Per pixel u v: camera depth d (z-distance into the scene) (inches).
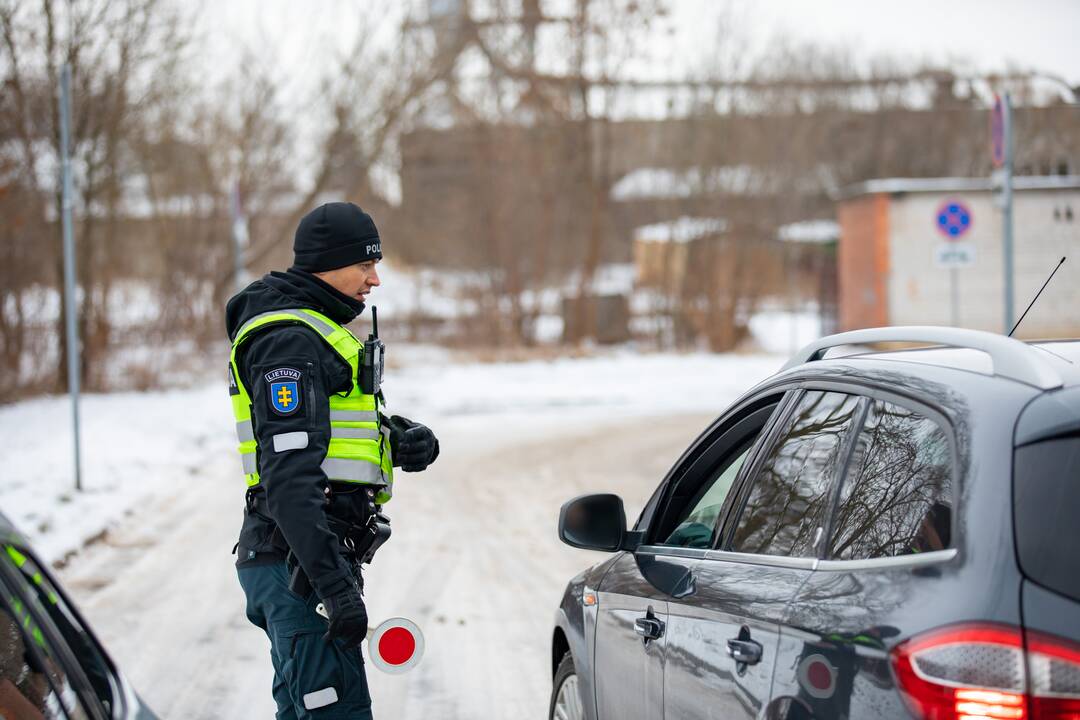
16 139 845.8
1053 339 126.0
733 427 146.6
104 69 879.1
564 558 376.8
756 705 107.5
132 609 319.3
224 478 548.7
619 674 150.5
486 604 321.1
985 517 89.4
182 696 248.4
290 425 143.3
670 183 1441.9
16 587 85.9
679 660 128.3
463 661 270.8
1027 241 1145.4
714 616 120.8
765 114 1537.9
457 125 1432.1
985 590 85.8
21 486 487.5
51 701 83.6
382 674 262.5
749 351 1402.6
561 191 1464.1
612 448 629.9
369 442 153.1
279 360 145.3
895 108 2363.4
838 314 1417.3
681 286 1416.1
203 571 363.3
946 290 1169.4
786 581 110.9
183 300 1119.0
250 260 1220.5
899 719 87.1
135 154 1031.6
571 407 859.4
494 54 1413.6
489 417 800.3
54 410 781.9
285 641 150.4
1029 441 91.4
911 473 101.3
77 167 882.1
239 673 263.7
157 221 1143.6
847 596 99.0
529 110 1443.2
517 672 262.4
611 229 1541.6
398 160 1416.1
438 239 1446.9
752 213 1429.6
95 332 962.1
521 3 1412.4
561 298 1464.1
